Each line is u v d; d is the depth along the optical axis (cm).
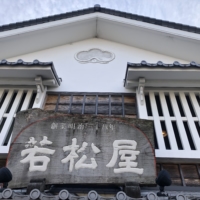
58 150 391
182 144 471
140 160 383
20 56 727
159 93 571
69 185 392
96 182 358
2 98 586
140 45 733
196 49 674
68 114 432
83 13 702
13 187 356
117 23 698
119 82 612
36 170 370
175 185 417
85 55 707
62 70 650
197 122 525
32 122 422
